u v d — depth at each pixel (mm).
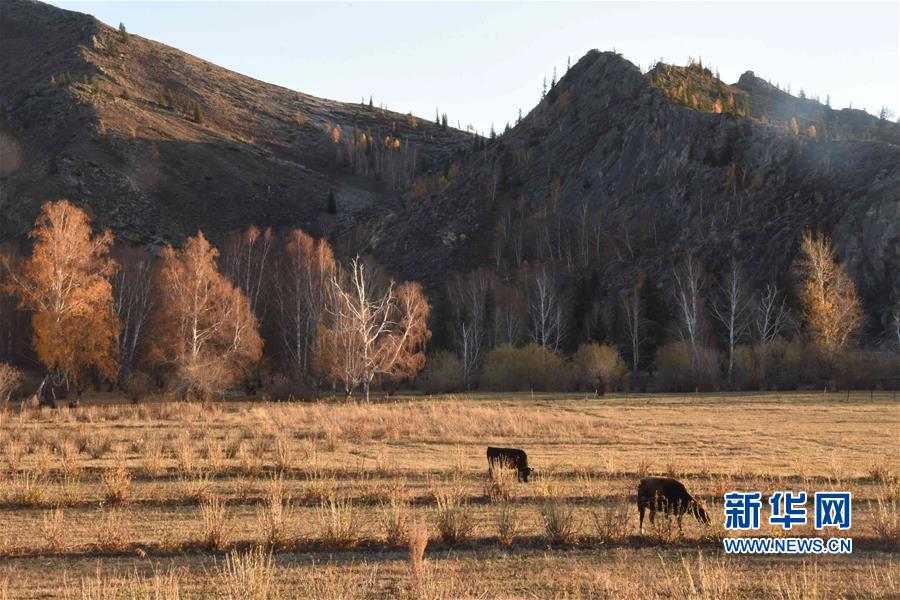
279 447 25547
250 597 11852
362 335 61156
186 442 27828
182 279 63250
